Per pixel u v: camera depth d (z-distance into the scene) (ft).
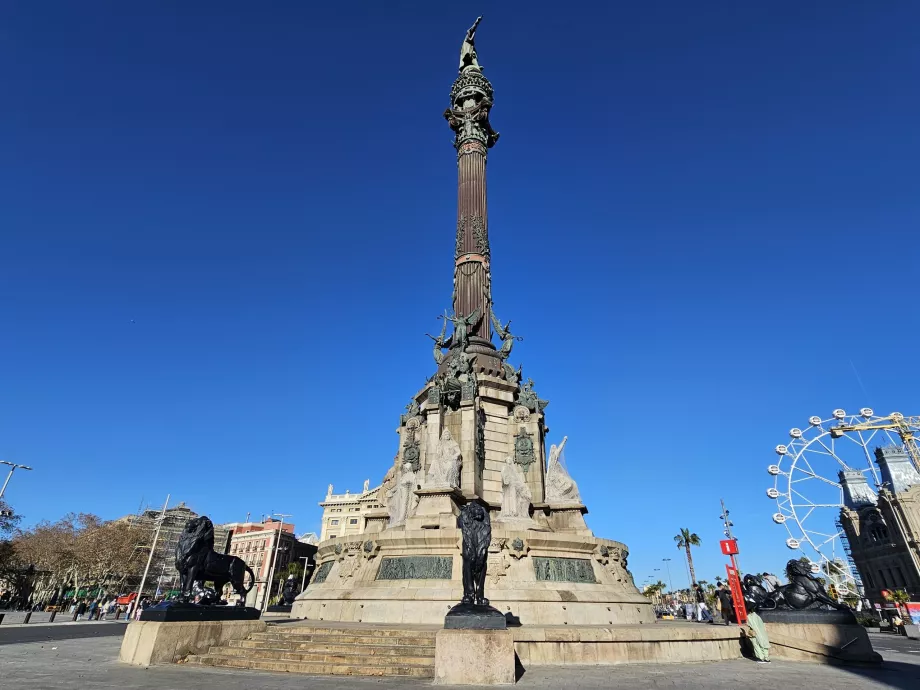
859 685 39.93
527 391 98.43
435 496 78.33
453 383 90.48
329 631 54.03
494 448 91.50
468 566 43.19
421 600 64.03
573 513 84.38
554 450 91.09
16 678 38.63
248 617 54.85
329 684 37.63
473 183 124.06
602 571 73.72
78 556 242.99
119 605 196.65
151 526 318.65
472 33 144.46
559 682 39.11
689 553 353.31
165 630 47.73
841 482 399.24
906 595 198.90
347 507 421.18
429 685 37.55
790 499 232.53
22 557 243.40
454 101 134.62
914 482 342.64
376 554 72.49
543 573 68.85
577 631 50.65
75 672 41.98
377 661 44.98
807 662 54.95
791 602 61.67
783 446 241.55
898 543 314.14
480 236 117.60
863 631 55.57
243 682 38.24
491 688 36.91
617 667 47.62
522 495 84.89
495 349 107.24
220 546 406.41
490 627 40.09
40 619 153.48
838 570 226.17
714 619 133.28
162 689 34.91
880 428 294.05
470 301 111.24
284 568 378.73
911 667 52.85
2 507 223.51
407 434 97.81
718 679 41.70
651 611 77.66
